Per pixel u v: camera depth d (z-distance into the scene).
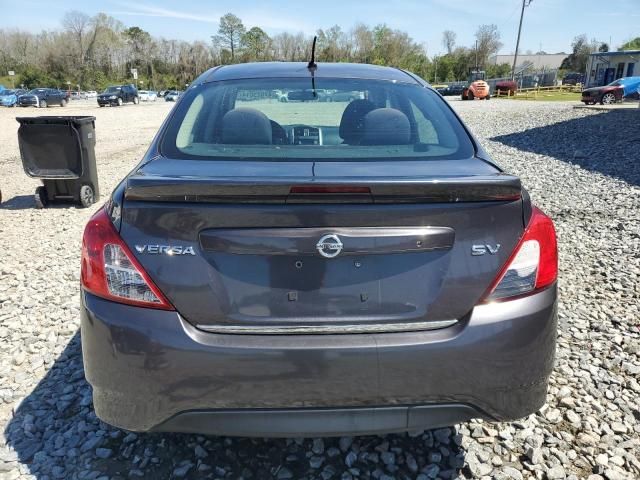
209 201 1.86
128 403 1.95
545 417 2.72
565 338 3.54
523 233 1.99
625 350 3.39
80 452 2.47
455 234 1.92
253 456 2.45
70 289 4.46
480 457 2.44
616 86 29.27
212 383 1.88
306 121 2.57
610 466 2.39
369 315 1.92
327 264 1.90
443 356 1.89
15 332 3.69
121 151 13.48
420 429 2.00
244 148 2.39
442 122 2.64
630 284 4.42
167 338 1.86
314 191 1.83
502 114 24.12
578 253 5.24
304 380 1.88
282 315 1.91
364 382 1.89
